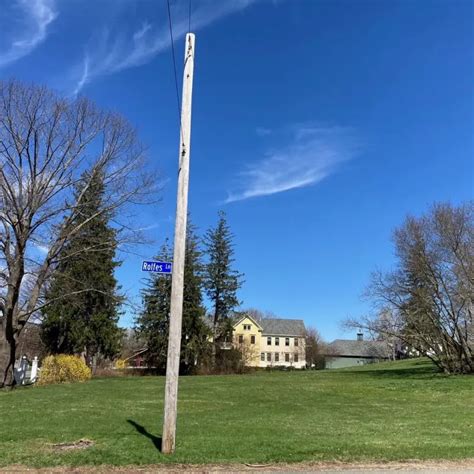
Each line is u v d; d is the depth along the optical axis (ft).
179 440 31.53
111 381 89.81
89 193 91.35
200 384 81.82
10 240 82.53
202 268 166.71
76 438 32.12
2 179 79.10
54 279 98.99
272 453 28.30
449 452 29.58
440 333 94.63
